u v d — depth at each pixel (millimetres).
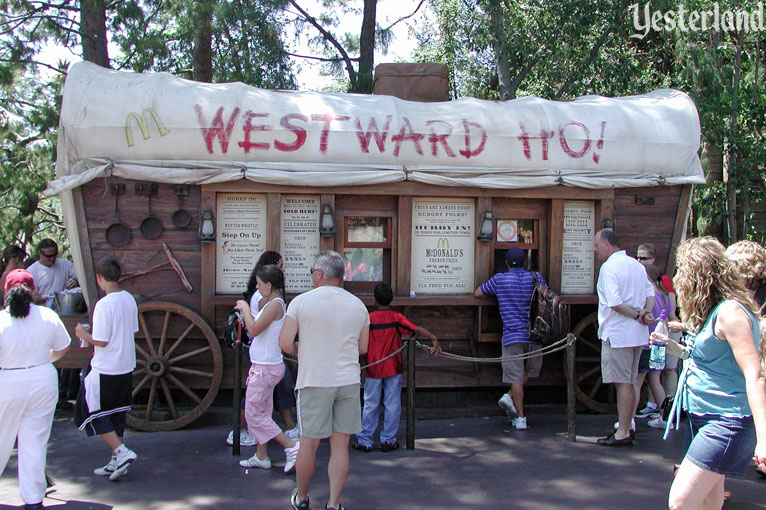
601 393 7418
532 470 5387
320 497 4777
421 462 5586
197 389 6746
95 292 6379
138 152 6324
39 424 4488
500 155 6836
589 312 7215
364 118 6707
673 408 3705
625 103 7461
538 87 14625
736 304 3379
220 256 6559
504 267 7082
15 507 4570
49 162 12430
